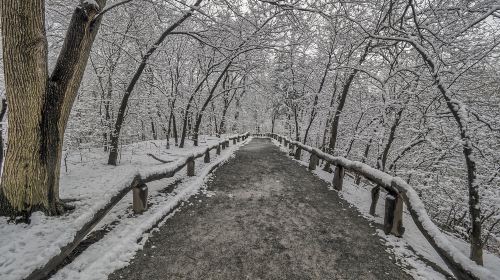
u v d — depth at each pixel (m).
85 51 4.43
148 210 4.76
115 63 11.22
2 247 3.26
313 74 14.98
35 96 3.96
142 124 20.14
